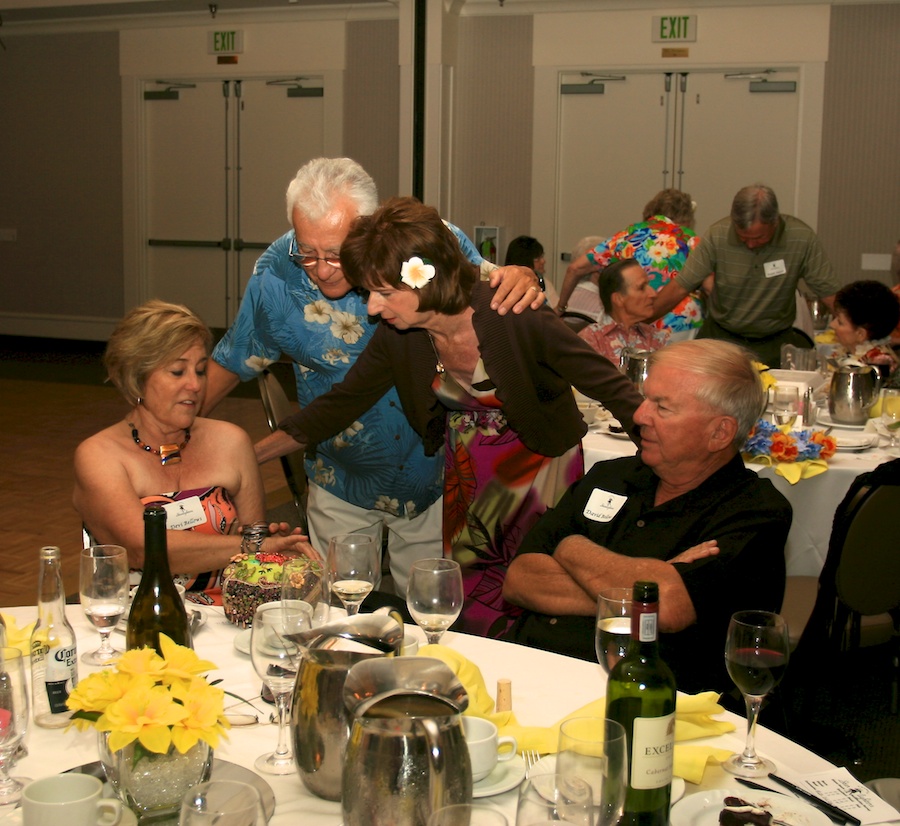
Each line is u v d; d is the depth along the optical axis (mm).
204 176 10766
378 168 10062
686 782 1306
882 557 2654
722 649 1939
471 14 9414
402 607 2193
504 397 2295
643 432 2008
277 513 5438
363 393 2545
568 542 2057
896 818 1224
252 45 10273
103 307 11398
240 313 2768
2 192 11539
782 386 3809
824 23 8688
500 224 9680
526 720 1446
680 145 9234
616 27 9125
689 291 5098
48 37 11016
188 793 954
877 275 8914
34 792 1056
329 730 1194
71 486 5805
